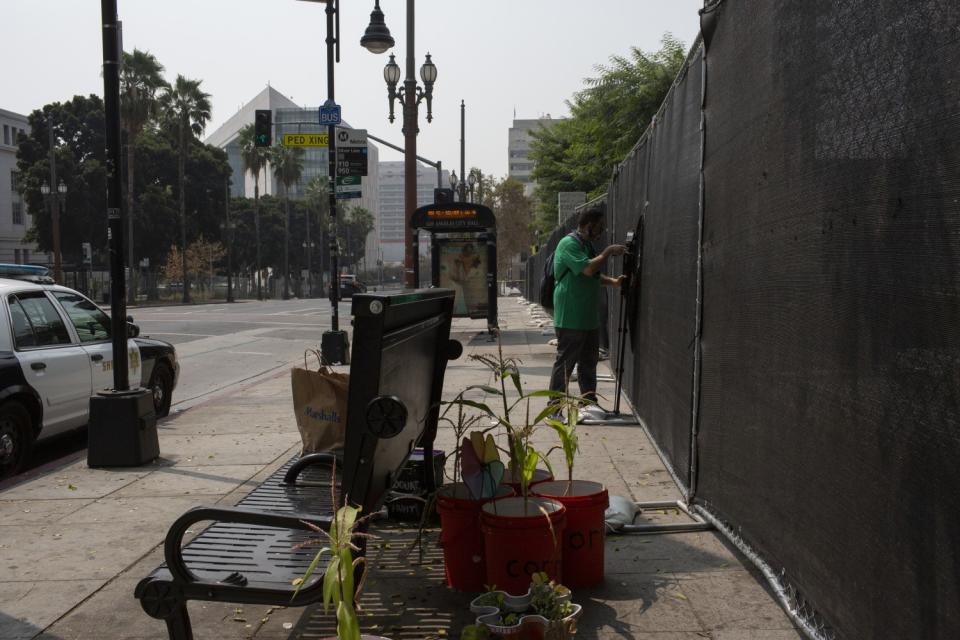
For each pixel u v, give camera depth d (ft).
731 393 14.94
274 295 332.80
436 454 17.79
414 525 16.84
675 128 21.21
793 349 11.47
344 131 61.62
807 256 10.91
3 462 23.29
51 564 15.40
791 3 11.59
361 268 624.59
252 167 274.98
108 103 23.58
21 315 25.13
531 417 29.48
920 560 7.79
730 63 15.20
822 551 10.39
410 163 63.77
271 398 36.63
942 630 7.38
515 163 581.94
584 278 27.55
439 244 65.41
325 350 52.24
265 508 13.25
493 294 64.85
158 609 10.19
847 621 9.56
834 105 9.92
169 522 18.02
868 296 8.96
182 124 211.61
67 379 25.91
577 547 13.26
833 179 9.97
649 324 25.48
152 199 207.51
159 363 32.71
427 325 14.49
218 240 254.47
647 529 16.16
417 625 12.22
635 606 12.66
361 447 10.36
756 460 13.41
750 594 12.93
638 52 89.30
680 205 20.04
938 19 7.43
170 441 27.07
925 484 7.69
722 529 15.29
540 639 10.47
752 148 13.64
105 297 191.42
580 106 105.29
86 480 21.83
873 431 8.82
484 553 13.19
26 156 197.57
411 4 62.80
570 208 75.36
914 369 7.93
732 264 14.89
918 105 7.81
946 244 7.29
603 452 23.61
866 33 9.01
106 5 23.43
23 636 12.32
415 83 63.36
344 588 8.12
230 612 13.10
